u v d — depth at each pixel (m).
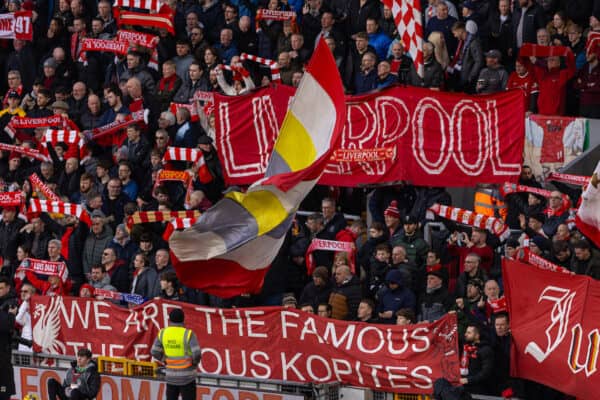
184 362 44.09
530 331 42.12
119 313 49.28
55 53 69.06
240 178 55.19
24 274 55.22
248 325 46.66
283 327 46.16
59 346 50.38
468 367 42.91
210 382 46.94
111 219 56.62
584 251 44.81
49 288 53.09
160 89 63.28
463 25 59.12
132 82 62.53
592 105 55.78
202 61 63.94
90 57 68.12
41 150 63.56
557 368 41.47
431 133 52.56
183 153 55.41
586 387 40.75
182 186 56.59
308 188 42.59
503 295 46.00
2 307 52.66
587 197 42.78
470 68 58.75
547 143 53.59
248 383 46.34
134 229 52.81
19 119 63.91
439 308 46.12
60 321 50.31
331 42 60.44
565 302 41.59
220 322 47.06
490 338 43.03
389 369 44.19
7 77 73.44
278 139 43.31
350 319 47.41
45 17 74.81
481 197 52.72
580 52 58.28
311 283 48.53
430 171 52.66
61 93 65.75
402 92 52.66
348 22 63.19
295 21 62.69
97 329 49.72
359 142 53.28
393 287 46.25
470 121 52.44
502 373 43.16
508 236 47.34
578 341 41.09
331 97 42.81
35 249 58.00
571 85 57.06
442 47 58.59
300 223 52.81
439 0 61.28
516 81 56.91
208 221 42.06
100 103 64.69
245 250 42.59
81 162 61.47
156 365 47.75
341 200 57.47
